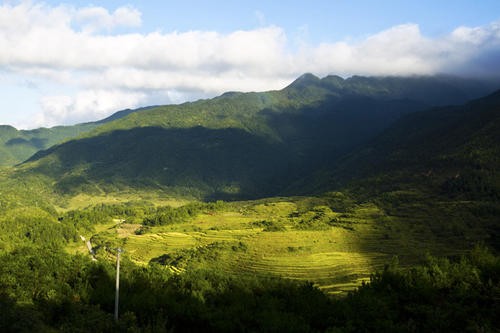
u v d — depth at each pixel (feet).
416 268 316.81
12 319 229.66
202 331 280.31
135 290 331.77
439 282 294.25
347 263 618.44
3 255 401.90
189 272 391.86
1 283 311.06
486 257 318.04
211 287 347.36
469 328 233.35
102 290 317.63
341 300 312.29
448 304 264.52
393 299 284.61
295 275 577.02
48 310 273.95
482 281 291.38
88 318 248.73
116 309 258.37
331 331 240.32
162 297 302.86
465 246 651.66
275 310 274.77
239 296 316.19
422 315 262.26
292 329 245.86
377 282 312.29
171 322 283.79
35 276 329.11
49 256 382.83
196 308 285.02
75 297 303.48
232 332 264.31
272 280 371.97
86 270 358.64
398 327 242.78
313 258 650.02
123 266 412.36
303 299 299.58
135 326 245.24
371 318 259.80
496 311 255.29
